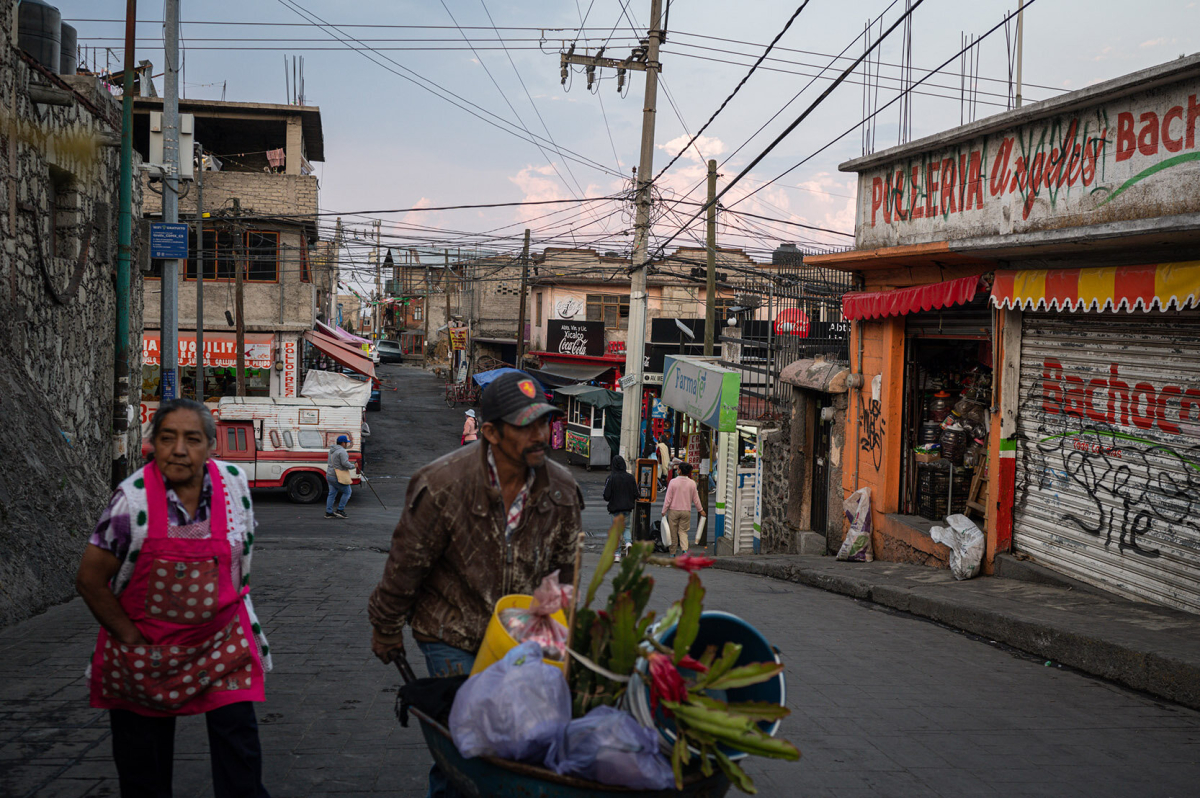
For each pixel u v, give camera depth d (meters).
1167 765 4.21
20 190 9.95
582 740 2.14
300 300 26.98
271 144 32.72
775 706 2.28
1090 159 7.29
